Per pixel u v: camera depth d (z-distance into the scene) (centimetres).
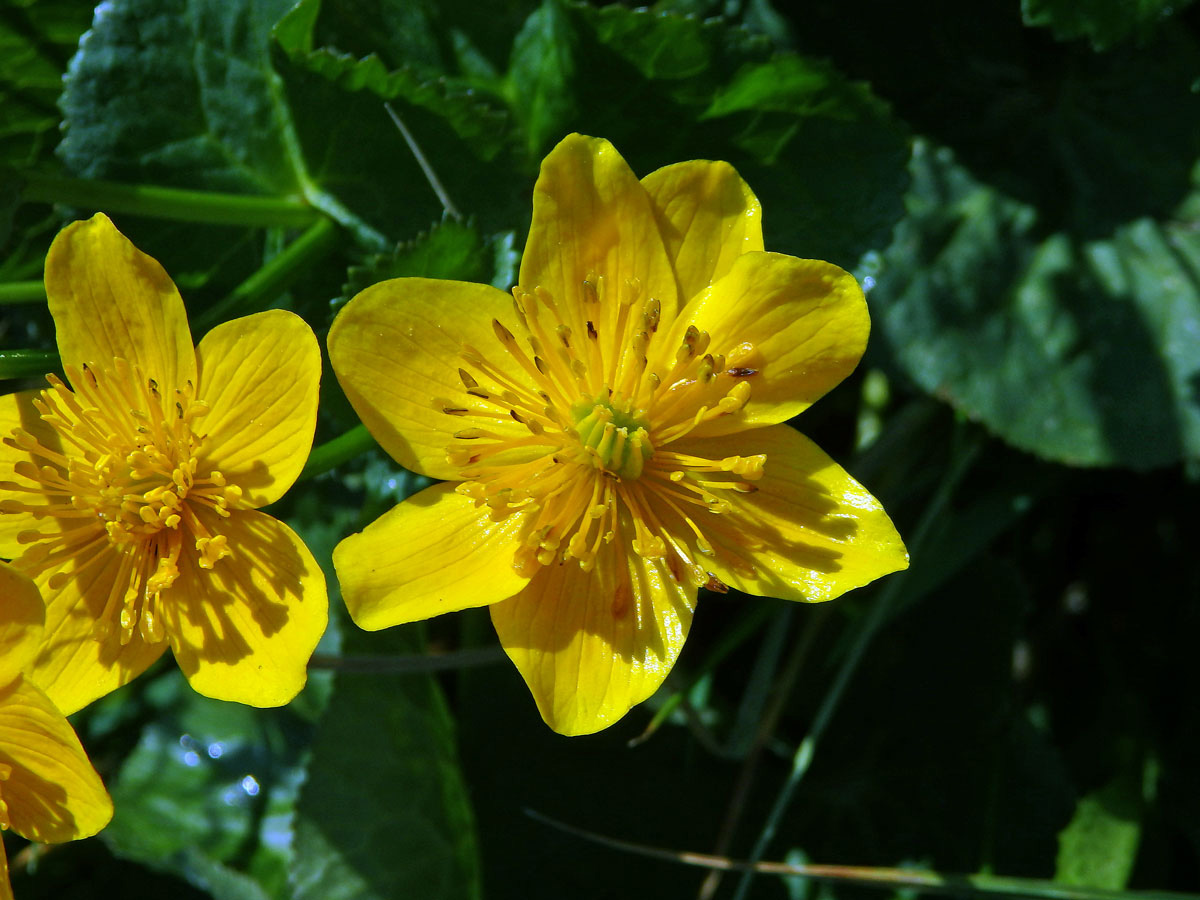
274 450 10
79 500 10
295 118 13
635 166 13
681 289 10
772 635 14
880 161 13
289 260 13
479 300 10
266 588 10
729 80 13
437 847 14
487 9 13
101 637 10
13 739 10
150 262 10
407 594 10
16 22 13
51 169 14
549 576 10
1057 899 13
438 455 10
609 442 10
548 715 10
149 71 13
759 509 10
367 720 14
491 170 13
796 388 10
